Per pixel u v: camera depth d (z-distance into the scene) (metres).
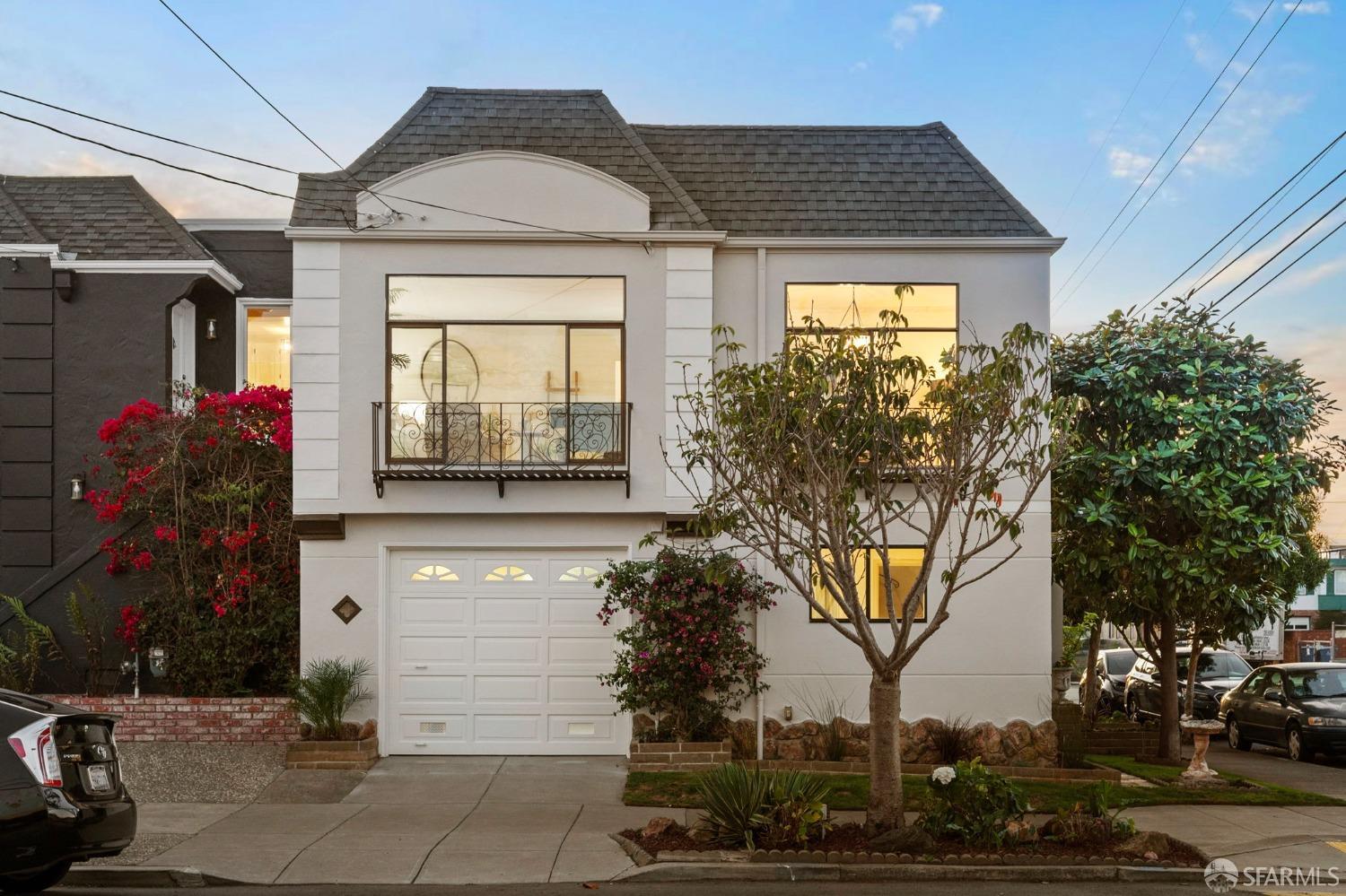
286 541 15.13
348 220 14.41
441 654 14.46
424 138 15.15
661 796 12.38
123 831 8.28
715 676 14.00
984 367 10.77
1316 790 14.95
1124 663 25.69
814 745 14.27
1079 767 14.27
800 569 14.27
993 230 15.05
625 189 14.51
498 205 14.45
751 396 10.77
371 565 14.38
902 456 10.60
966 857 9.79
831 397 10.69
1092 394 15.66
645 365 14.46
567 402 14.41
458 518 14.45
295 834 10.70
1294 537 16.62
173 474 14.91
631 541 14.52
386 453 14.19
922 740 14.44
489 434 14.34
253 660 14.68
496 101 15.65
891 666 10.40
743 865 9.53
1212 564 14.77
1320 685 19.17
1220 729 14.41
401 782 13.05
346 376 14.31
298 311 14.30
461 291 14.47
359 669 14.19
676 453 14.32
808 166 15.75
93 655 15.05
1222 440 14.73
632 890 9.07
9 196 16.69
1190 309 16.17
